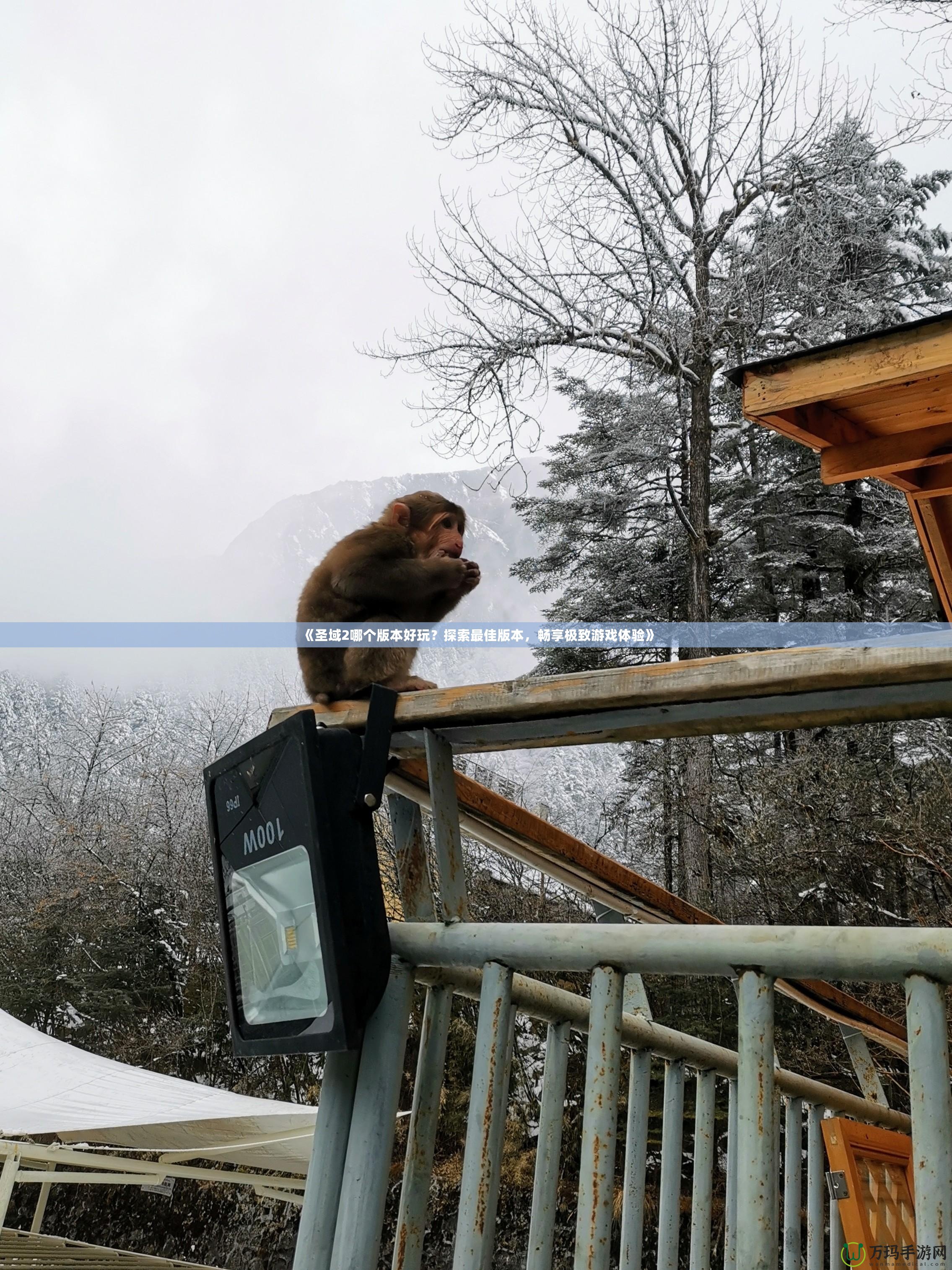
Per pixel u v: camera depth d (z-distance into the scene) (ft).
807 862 48.24
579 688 4.31
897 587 71.20
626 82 65.00
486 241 66.03
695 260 65.77
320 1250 4.27
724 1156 37.42
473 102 65.72
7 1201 24.26
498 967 4.36
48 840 85.40
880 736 54.49
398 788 5.27
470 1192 4.10
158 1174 27.84
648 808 67.92
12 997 64.54
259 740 4.62
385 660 10.11
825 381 11.12
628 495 74.02
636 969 4.06
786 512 73.10
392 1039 4.41
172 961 66.18
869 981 3.52
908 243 72.18
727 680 3.93
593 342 65.72
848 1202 6.78
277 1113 27.73
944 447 12.63
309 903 4.23
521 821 5.61
